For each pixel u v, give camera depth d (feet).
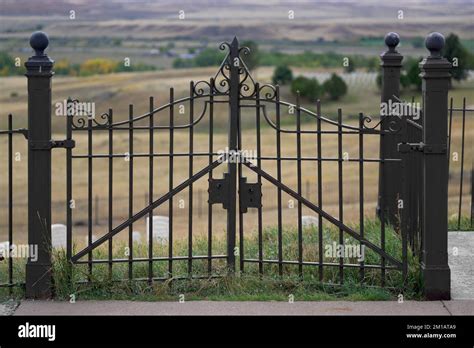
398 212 46.06
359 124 36.50
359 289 36.94
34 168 35.60
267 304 35.45
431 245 35.96
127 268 39.70
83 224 96.27
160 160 139.64
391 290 36.81
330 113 184.44
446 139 35.63
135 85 186.60
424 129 35.73
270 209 88.79
